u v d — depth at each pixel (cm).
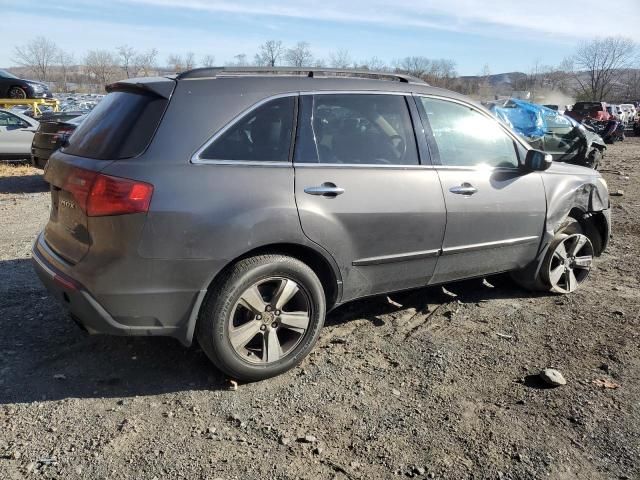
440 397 326
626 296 490
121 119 319
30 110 2120
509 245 436
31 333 393
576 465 270
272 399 321
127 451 273
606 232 527
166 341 387
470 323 428
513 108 1389
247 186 316
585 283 525
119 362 358
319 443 283
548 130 1361
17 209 835
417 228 377
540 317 441
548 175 461
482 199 409
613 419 306
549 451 280
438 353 378
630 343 396
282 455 274
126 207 290
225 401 319
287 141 336
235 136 321
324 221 338
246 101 328
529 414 310
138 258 295
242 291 319
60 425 292
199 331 321
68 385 330
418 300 470
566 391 333
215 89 325
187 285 306
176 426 294
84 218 303
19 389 323
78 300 302
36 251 355
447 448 281
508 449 281
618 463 272
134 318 304
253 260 321
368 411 311
